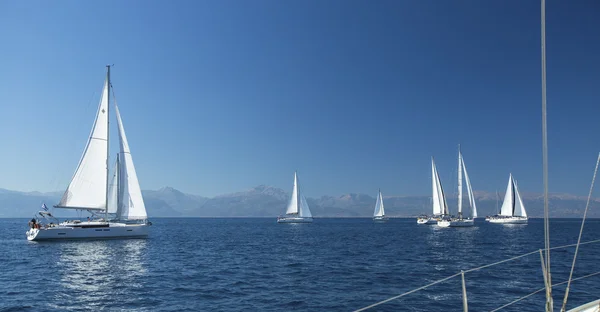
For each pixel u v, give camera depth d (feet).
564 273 90.94
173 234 272.10
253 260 118.62
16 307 62.64
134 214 183.93
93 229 167.12
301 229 372.79
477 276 86.69
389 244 179.52
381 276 89.30
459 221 331.16
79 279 86.33
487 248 158.30
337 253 138.82
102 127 176.65
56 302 65.87
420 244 179.22
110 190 182.29
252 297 69.15
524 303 63.16
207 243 184.96
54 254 130.82
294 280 84.64
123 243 165.99
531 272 91.50
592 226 462.19
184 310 60.95
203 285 79.46
